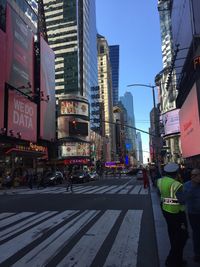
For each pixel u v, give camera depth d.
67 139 106.88
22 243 9.80
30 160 67.88
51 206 19.09
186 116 42.53
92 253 8.69
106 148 160.38
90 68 159.50
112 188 36.50
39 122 70.81
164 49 110.50
